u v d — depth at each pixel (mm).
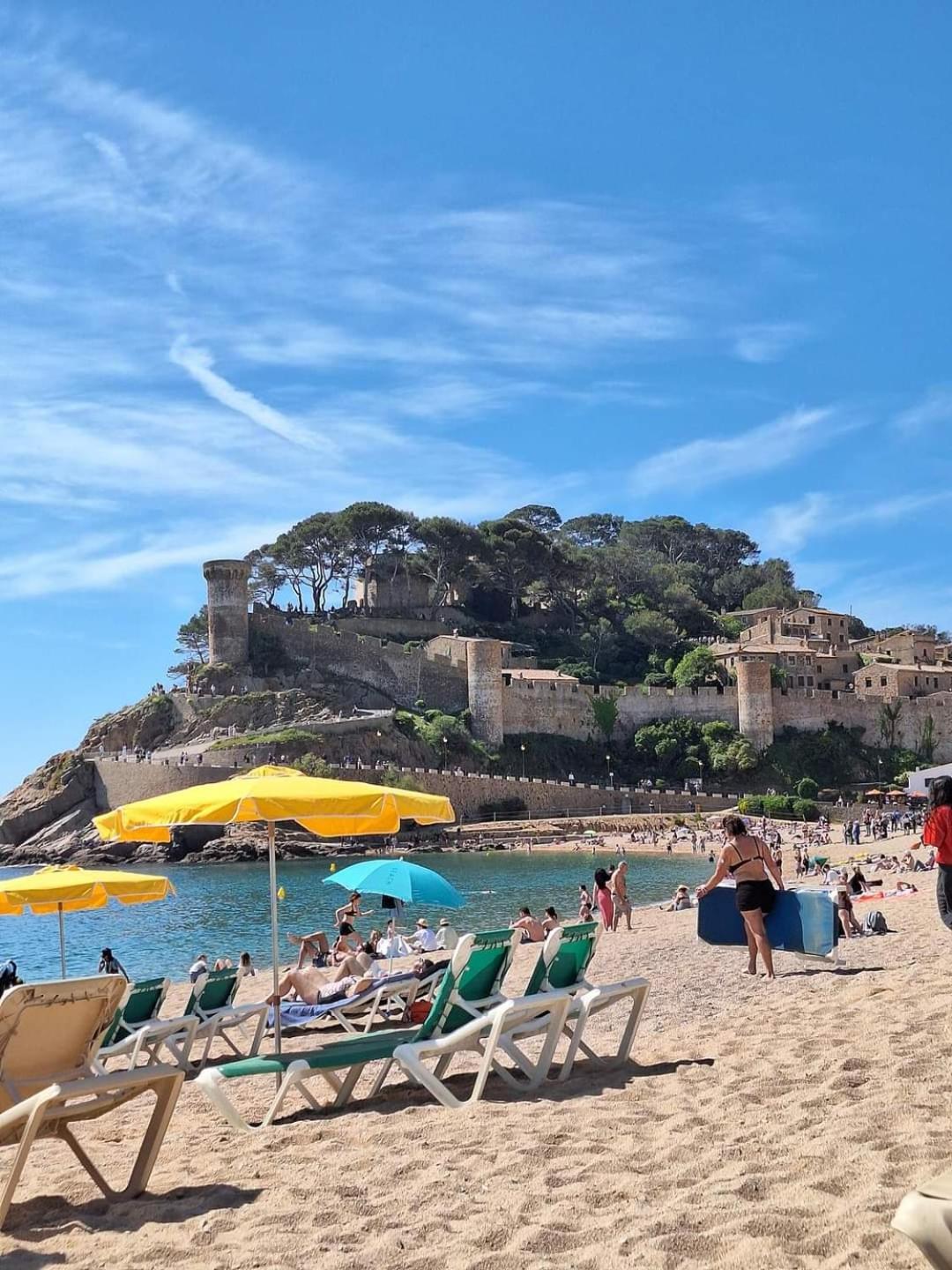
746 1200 5633
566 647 148125
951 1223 3402
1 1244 5961
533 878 64375
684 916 32625
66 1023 6703
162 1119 6906
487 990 9156
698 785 113562
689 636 161875
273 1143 7801
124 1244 5805
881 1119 6715
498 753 113750
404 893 16125
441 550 144375
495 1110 8117
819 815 102812
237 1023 13617
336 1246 5551
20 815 100500
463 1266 5129
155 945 39406
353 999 12289
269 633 128125
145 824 11453
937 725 123812
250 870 77250
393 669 125250
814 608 180625
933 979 11562
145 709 116250
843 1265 4707
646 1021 11758
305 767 96375
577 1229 5512
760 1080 8141
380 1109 8805
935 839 9359
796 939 13359
